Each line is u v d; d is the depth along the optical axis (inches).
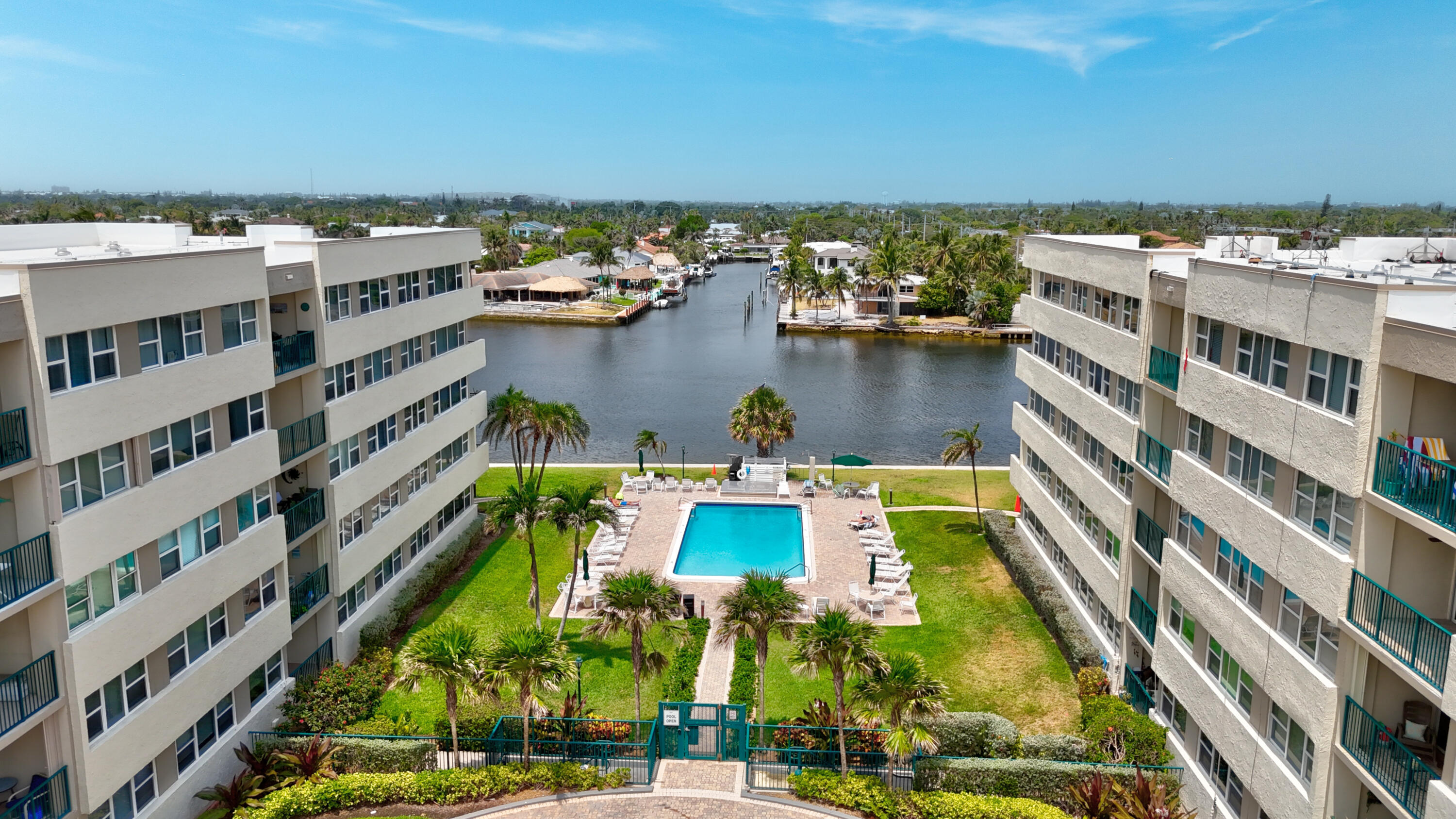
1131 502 1107.9
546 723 1029.2
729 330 5236.2
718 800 925.8
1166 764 974.4
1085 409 1274.6
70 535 724.7
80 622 752.3
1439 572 669.3
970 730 1003.3
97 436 751.1
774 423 2175.2
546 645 917.8
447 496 1588.3
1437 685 596.4
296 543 1085.8
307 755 943.7
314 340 1135.0
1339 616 682.8
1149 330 1063.0
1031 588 1446.9
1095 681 1136.8
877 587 1486.2
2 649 739.4
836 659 887.1
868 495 2020.2
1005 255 5772.6
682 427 2928.2
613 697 1163.3
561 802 922.7
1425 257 1050.7
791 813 903.7
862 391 3511.3
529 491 1293.1
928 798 900.6
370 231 1672.0
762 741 1003.3
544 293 6008.9
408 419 1435.8
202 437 909.2
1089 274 1261.1
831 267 7066.9
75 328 725.9
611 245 6835.6
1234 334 864.9
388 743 969.5
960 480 2191.2
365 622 1294.3
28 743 748.6
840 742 925.2
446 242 1536.7
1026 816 877.2
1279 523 765.3
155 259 818.8
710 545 1764.3
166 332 851.4
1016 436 2834.6
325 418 1147.9
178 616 864.3
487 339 4756.4
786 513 1961.1
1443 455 642.2
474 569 1587.1
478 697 982.4
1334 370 701.3
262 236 1294.3
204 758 922.7
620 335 4980.3
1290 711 743.7
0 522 717.3
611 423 2974.9
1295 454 741.9
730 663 1266.0
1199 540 955.3
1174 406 1071.6
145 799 844.0
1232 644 847.7
